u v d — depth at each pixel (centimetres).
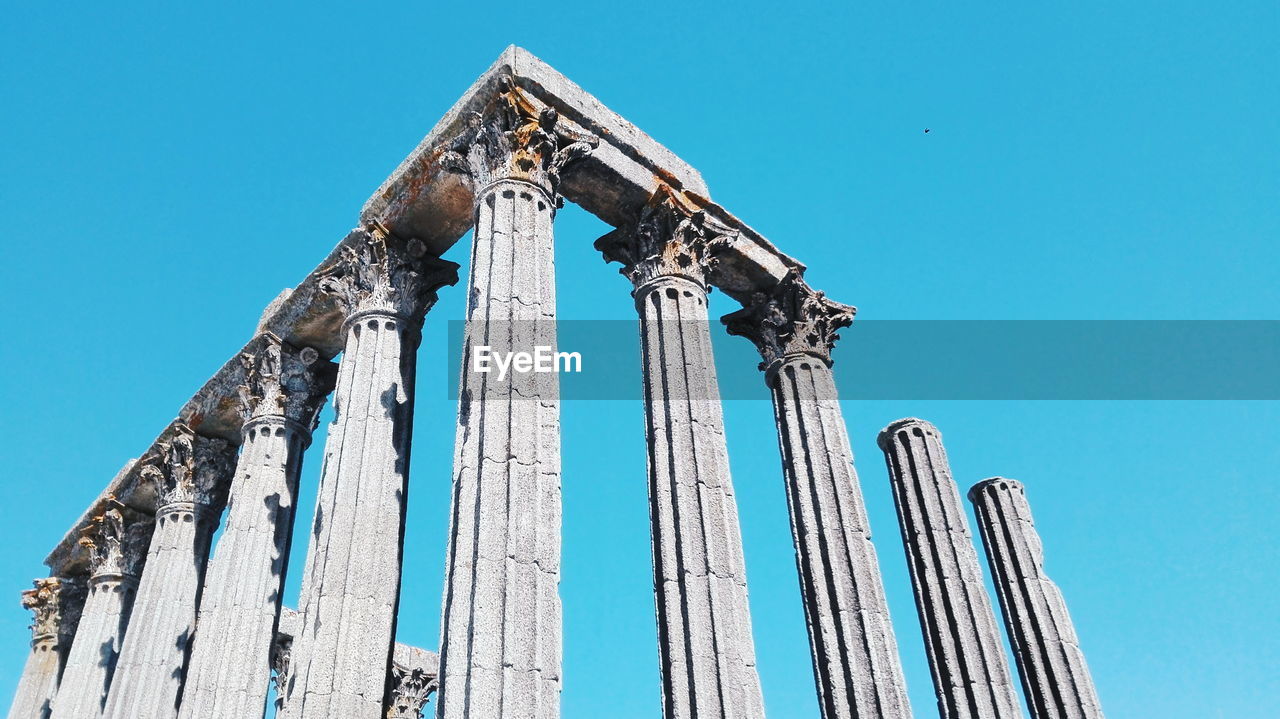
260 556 2277
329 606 1730
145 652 2516
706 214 2197
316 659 1670
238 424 2839
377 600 1769
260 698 2094
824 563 2070
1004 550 2905
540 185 1875
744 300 2469
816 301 2419
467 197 2147
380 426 1988
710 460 1891
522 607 1388
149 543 3169
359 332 2145
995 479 3025
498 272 1719
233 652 2103
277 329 2570
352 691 1659
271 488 2403
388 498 1898
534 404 1592
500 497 1481
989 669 2327
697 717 1589
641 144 2186
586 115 2059
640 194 2144
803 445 2239
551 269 1798
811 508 2150
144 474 2916
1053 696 2612
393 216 2205
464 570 1423
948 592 2453
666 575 1759
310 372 2588
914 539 2595
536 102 1975
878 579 2044
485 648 1338
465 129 1977
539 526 1478
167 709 2456
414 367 2180
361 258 2231
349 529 1827
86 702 2859
